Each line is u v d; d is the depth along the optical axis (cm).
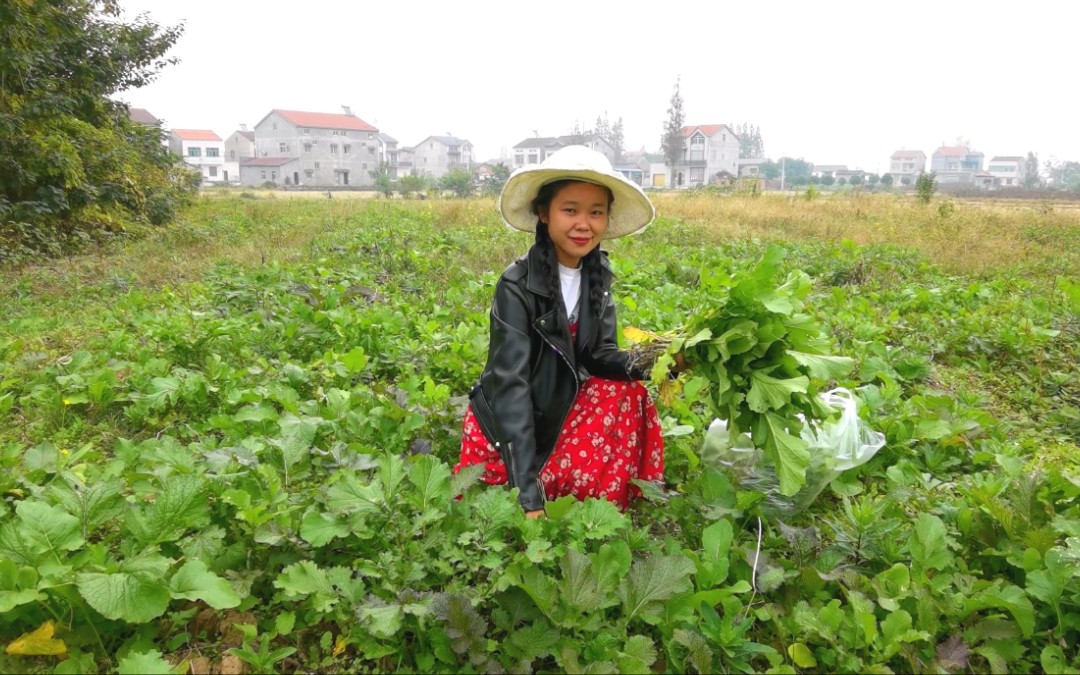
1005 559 249
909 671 208
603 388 262
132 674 171
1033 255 1093
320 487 266
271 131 8144
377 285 759
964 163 12562
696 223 1402
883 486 319
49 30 1307
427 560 223
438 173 10419
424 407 365
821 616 210
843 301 660
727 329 231
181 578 203
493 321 249
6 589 197
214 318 552
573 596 199
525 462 237
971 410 378
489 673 192
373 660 208
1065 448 379
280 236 1187
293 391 370
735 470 295
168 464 270
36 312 667
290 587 209
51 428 372
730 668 206
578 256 251
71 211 1166
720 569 224
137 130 1608
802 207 1894
